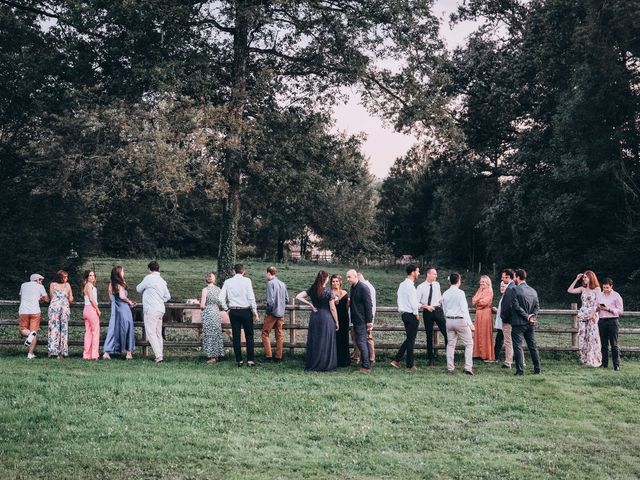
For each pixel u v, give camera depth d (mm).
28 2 29000
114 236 34125
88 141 24141
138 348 15922
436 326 16703
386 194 80750
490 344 15141
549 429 10484
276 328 14852
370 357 14914
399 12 26312
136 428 9852
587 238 34062
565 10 31609
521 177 37594
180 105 23828
